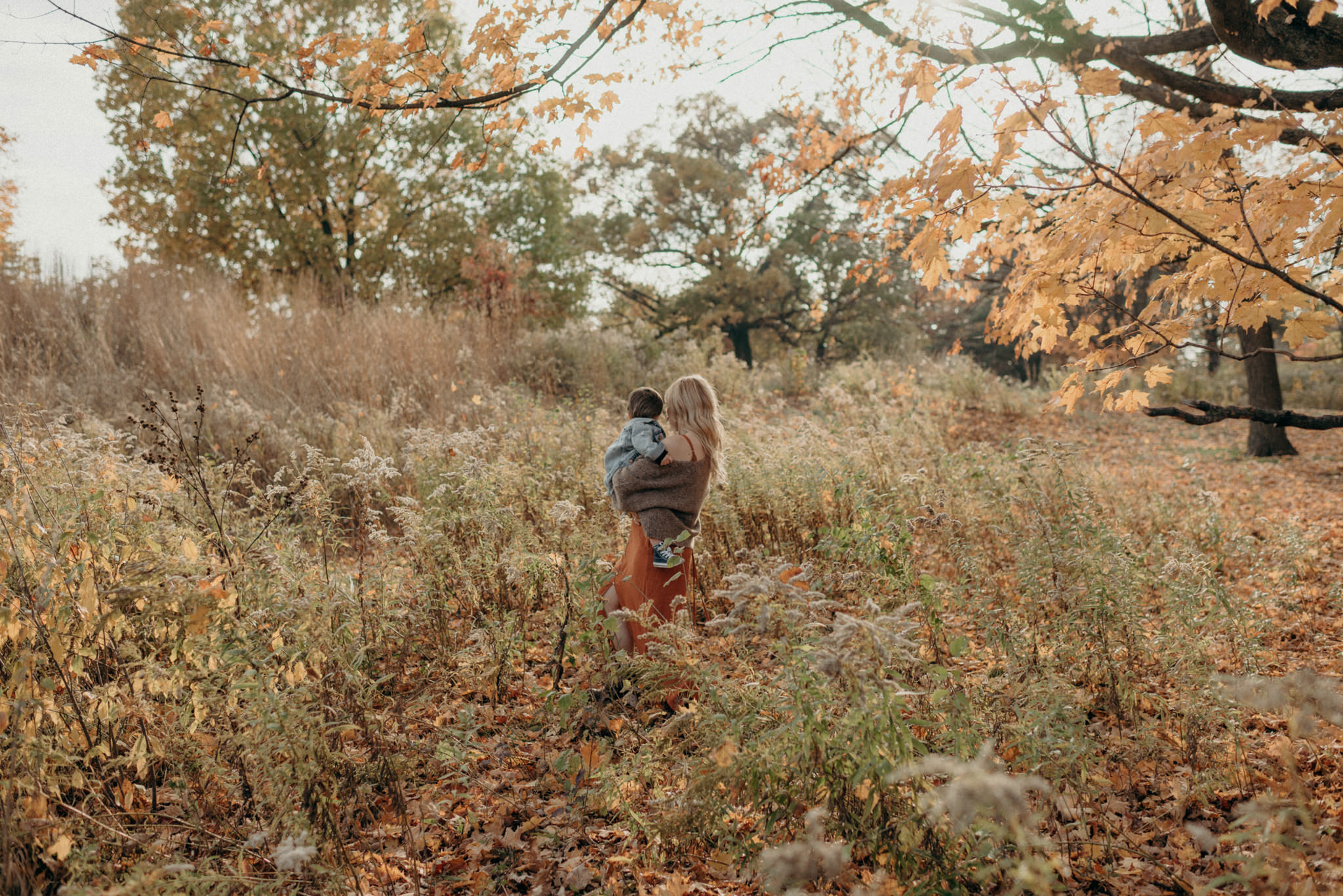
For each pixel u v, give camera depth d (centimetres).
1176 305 301
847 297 3092
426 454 570
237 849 234
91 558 278
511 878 262
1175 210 256
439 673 384
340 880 217
